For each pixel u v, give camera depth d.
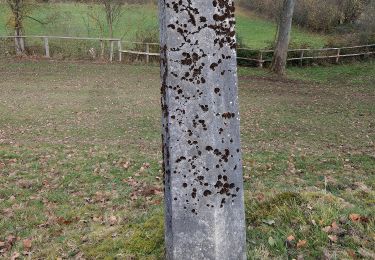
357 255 3.24
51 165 8.66
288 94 18.88
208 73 2.53
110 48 25.08
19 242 4.79
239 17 40.28
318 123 13.51
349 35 28.73
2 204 6.32
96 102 16.48
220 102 2.57
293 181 7.30
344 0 32.84
